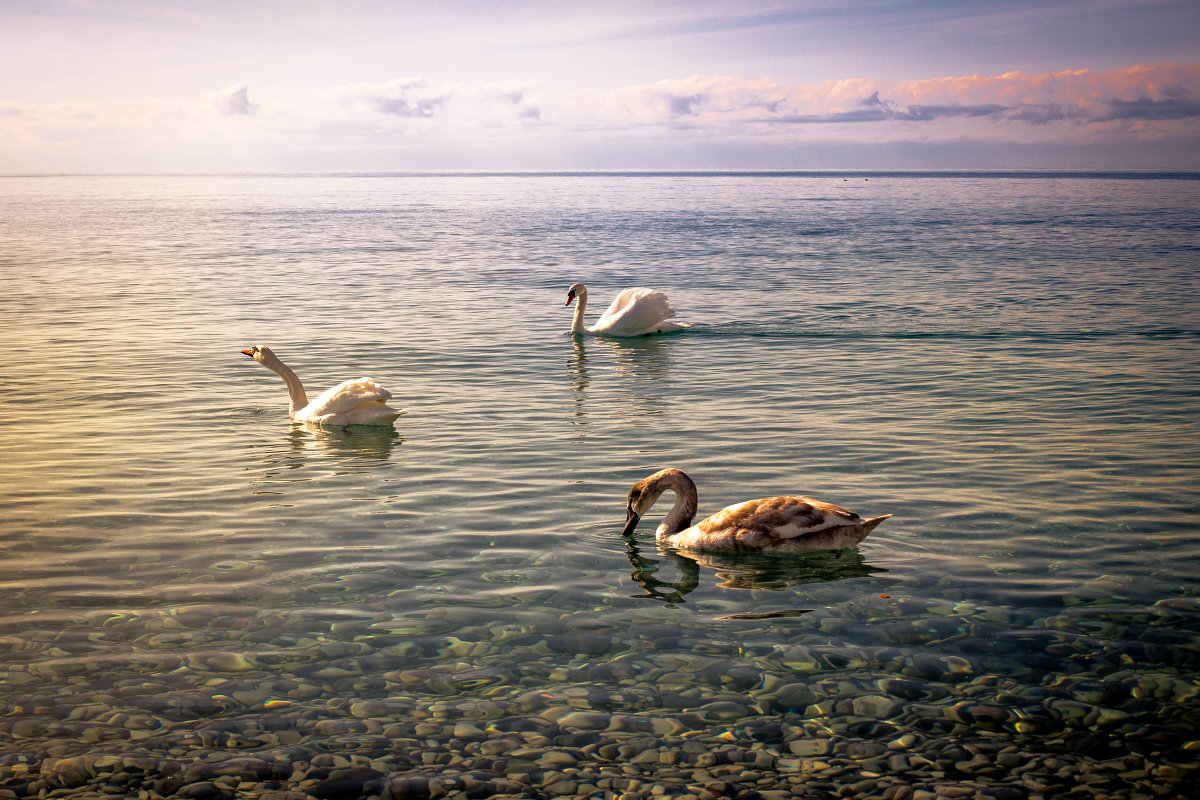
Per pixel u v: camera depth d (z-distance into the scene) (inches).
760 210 3823.8
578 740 262.1
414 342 928.3
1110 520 425.1
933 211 3563.0
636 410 650.8
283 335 955.3
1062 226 2605.8
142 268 1636.3
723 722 270.4
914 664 300.7
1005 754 254.8
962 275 1469.0
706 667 300.0
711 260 1779.0
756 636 320.8
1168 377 731.4
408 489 479.8
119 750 255.8
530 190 7568.9
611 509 450.9
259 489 478.6
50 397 680.4
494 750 257.6
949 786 242.1
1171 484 474.6
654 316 978.7
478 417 634.2
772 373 778.8
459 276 1537.9
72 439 572.4
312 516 438.3
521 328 1023.6
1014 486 474.9
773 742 261.1
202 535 413.1
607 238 2372.0
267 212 3909.9
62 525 424.5
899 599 348.2
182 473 505.7
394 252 1993.1
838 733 265.0
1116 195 5098.4
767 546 393.7
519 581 367.2
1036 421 605.9
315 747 258.1
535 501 461.4
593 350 898.1
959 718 271.0
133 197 5782.5
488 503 458.3
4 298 1221.1
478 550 398.3
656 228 2751.0
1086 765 249.9
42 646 310.8
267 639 317.1
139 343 897.5
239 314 1096.2
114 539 407.5
